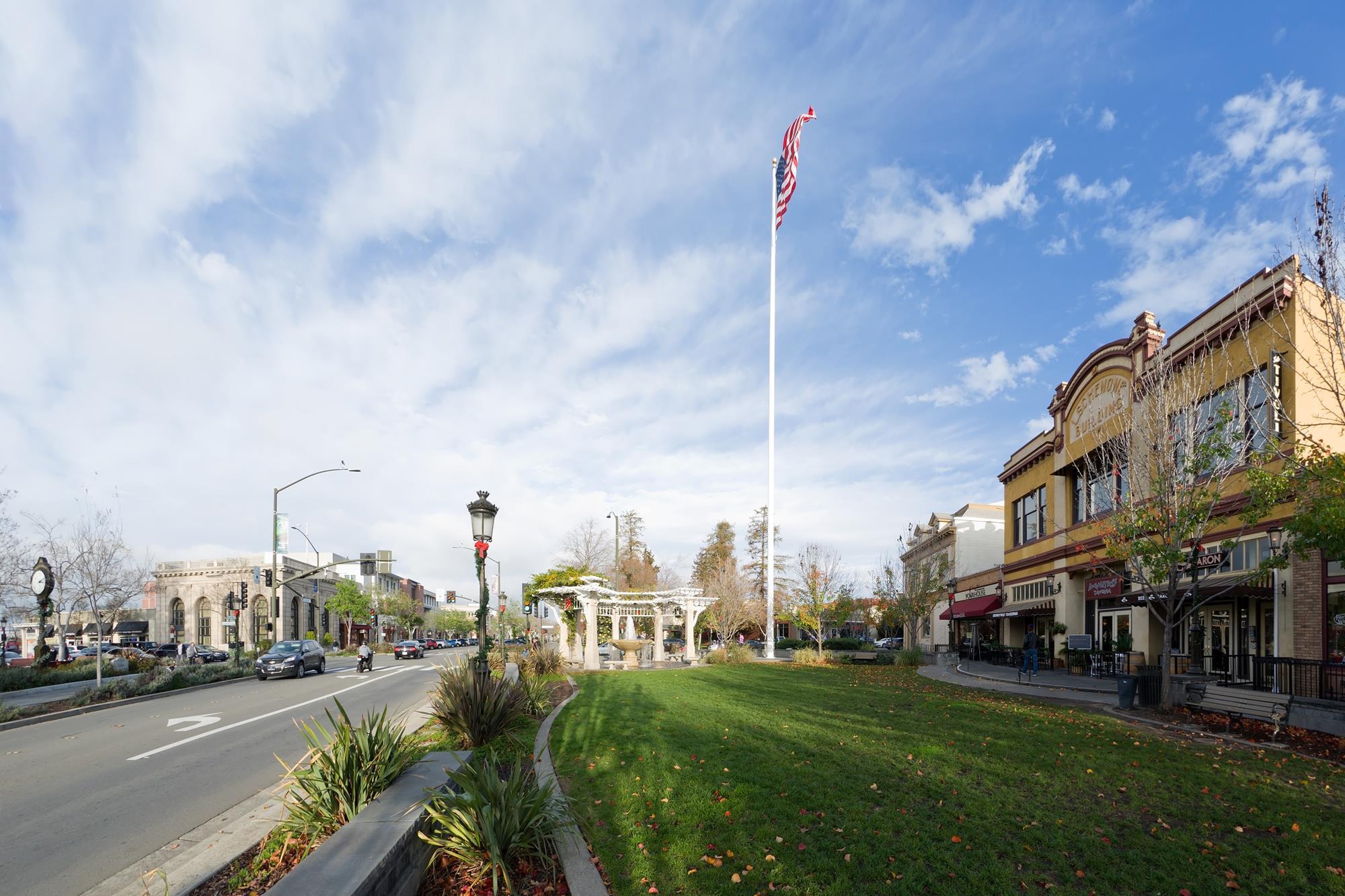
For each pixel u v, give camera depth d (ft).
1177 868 18.90
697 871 18.31
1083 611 86.63
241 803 27.78
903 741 34.35
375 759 21.02
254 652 134.62
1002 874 18.31
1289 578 50.72
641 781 26.53
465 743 32.40
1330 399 48.42
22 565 93.66
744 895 17.03
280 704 60.44
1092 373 78.59
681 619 124.77
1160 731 39.24
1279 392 49.98
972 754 31.37
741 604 160.25
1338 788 26.58
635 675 77.10
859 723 40.06
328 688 76.38
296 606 218.79
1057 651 89.35
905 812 22.88
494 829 17.80
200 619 207.62
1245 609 58.95
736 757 30.40
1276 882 18.31
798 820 22.11
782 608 172.55
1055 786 26.30
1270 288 50.93
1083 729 38.70
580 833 20.74
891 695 55.57
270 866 19.15
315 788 20.07
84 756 37.47
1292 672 45.98
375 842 16.10
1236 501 55.42
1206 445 44.70
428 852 18.49
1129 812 23.41
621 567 193.06
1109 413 74.13
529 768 28.84
